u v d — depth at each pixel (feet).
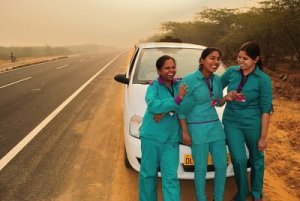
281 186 14.46
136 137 12.93
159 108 9.27
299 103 30.35
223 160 10.85
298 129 22.17
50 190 13.52
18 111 26.68
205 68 10.13
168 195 10.13
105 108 27.86
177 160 10.38
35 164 15.99
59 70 64.75
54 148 18.16
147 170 10.55
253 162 12.03
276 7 42.42
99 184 14.07
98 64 84.02
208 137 10.50
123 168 15.65
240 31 59.82
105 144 18.86
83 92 36.04
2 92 36.11
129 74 17.71
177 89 10.16
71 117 24.73
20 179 14.44
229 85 11.34
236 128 11.37
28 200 12.77
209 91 10.34
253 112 11.09
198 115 10.43
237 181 11.90
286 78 42.27
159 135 10.07
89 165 15.97
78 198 12.94
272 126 23.09
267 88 10.68
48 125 22.54
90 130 21.48
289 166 16.57
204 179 10.99
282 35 48.32
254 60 10.45
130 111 13.82
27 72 60.44
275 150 18.67
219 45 77.15
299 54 48.62
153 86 9.97
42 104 29.40
